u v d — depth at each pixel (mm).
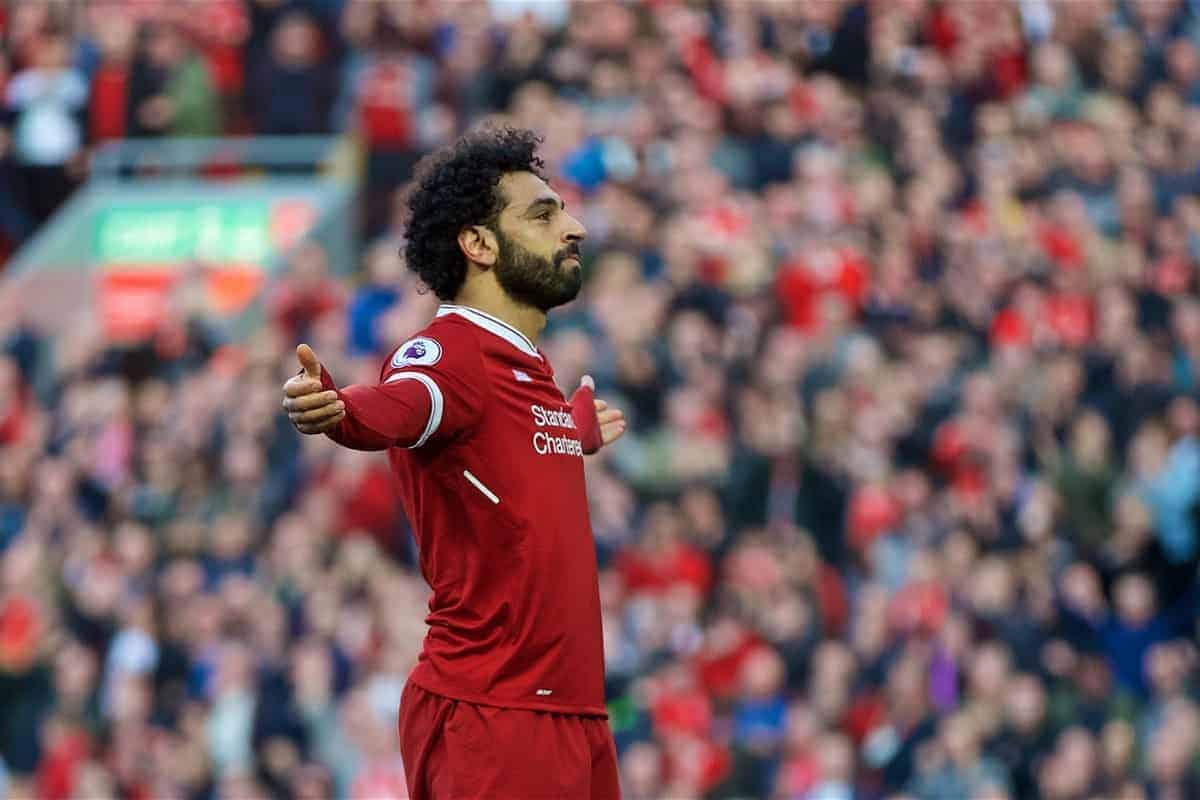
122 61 53688
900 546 36406
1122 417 41969
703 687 32688
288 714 32844
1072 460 40375
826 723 31719
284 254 50688
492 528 12438
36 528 39312
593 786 12859
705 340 40750
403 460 12836
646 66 51531
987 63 54531
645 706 31391
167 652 35000
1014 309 44656
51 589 37188
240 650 33562
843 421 38969
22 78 54719
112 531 38500
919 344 42062
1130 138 54562
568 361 39750
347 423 11328
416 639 33312
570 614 12578
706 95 50875
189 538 38188
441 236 12891
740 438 39000
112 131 53406
